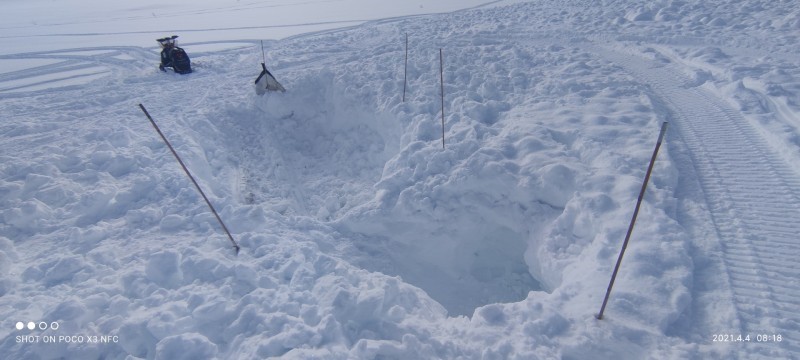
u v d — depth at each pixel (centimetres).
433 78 977
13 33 3133
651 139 603
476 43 1237
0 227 587
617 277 396
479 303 590
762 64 817
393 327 389
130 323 390
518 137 662
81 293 450
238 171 870
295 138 1038
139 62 1675
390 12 2462
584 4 1558
